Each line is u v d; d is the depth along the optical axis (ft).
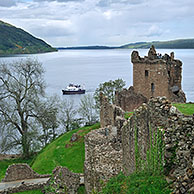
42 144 173.06
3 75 149.69
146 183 34.76
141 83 152.87
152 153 37.01
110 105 94.94
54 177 72.23
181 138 32.78
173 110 34.71
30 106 150.00
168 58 149.69
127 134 51.44
